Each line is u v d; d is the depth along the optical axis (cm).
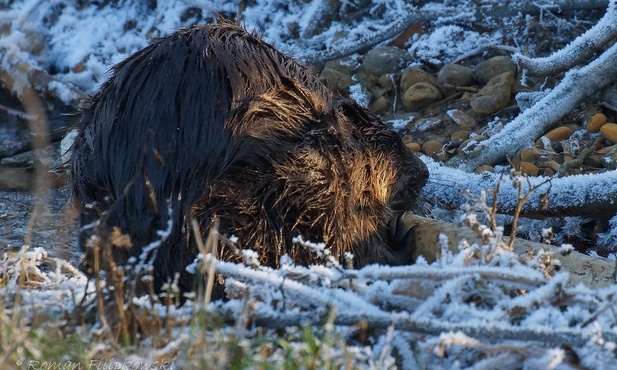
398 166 1658
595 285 1248
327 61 2517
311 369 923
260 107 1427
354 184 1515
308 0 2770
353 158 1519
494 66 2262
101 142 1436
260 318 1046
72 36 2891
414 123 2241
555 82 2172
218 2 2808
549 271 1199
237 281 1120
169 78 1409
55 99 2684
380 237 1605
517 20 2417
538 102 2053
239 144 1391
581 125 2056
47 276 1425
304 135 1459
